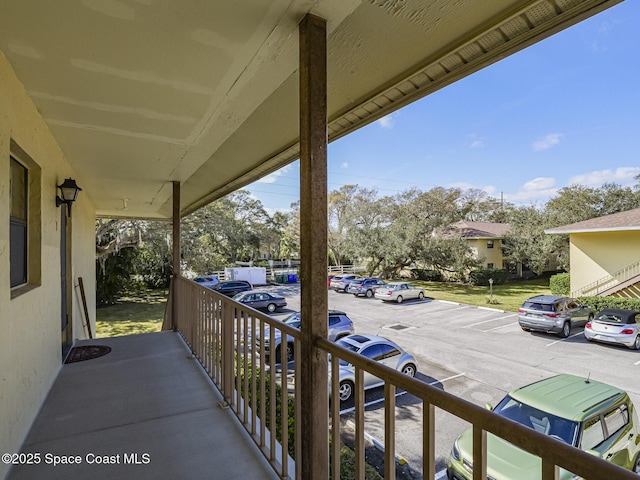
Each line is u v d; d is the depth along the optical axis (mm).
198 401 2695
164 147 3264
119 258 15398
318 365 1461
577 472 597
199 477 1793
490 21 1482
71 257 4297
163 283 18391
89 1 1348
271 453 1887
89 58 1778
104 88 2107
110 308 14625
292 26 1508
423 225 16938
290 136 3072
